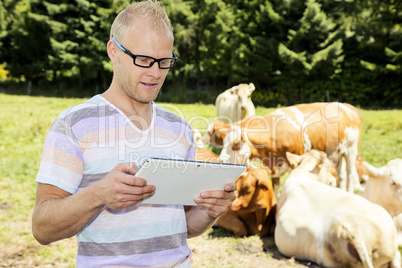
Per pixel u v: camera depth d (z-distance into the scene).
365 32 22.62
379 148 9.50
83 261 1.41
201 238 4.77
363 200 3.95
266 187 4.57
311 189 4.28
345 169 6.58
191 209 1.71
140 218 1.42
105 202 1.23
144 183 1.23
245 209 4.54
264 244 4.55
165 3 26.56
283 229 4.13
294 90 23.30
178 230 1.52
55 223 1.28
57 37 28.94
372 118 15.12
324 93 23.12
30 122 12.66
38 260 4.16
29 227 5.04
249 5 24.19
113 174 1.23
